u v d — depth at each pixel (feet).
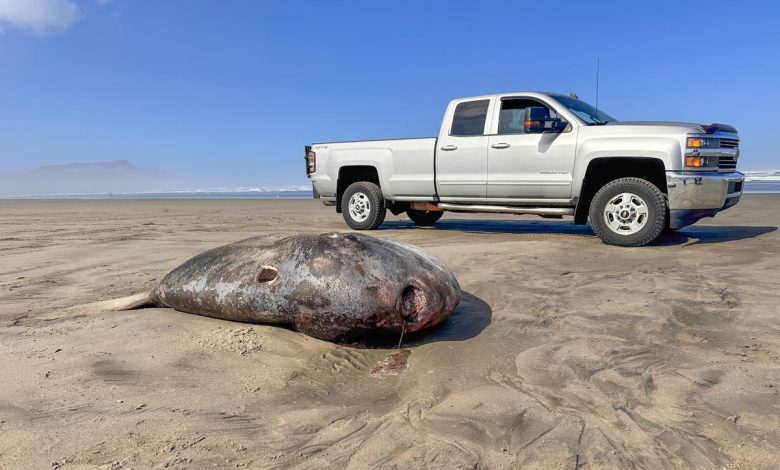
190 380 9.70
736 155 23.91
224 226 35.96
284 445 7.53
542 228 32.27
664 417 8.15
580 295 14.58
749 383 9.12
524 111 26.66
